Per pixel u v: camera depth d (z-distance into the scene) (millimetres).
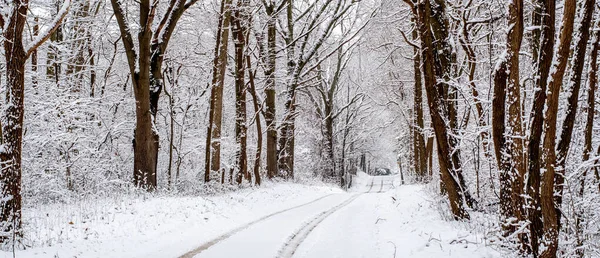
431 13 12227
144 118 16109
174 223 11484
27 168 15758
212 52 24984
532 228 6840
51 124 16703
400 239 10211
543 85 6676
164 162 26297
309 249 9398
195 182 23328
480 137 12305
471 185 15680
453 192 11461
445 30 12172
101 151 19953
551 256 6492
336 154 52438
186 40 25547
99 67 23172
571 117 7000
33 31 19234
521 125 7176
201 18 23859
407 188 22969
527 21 13508
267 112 31266
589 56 9047
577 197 8516
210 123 20844
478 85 14531
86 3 21375
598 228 8766
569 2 6258
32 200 15164
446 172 11477
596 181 9398
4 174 8195
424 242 9234
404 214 14320
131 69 16156
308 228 12547
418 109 26656
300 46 33281
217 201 16391
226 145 26109
